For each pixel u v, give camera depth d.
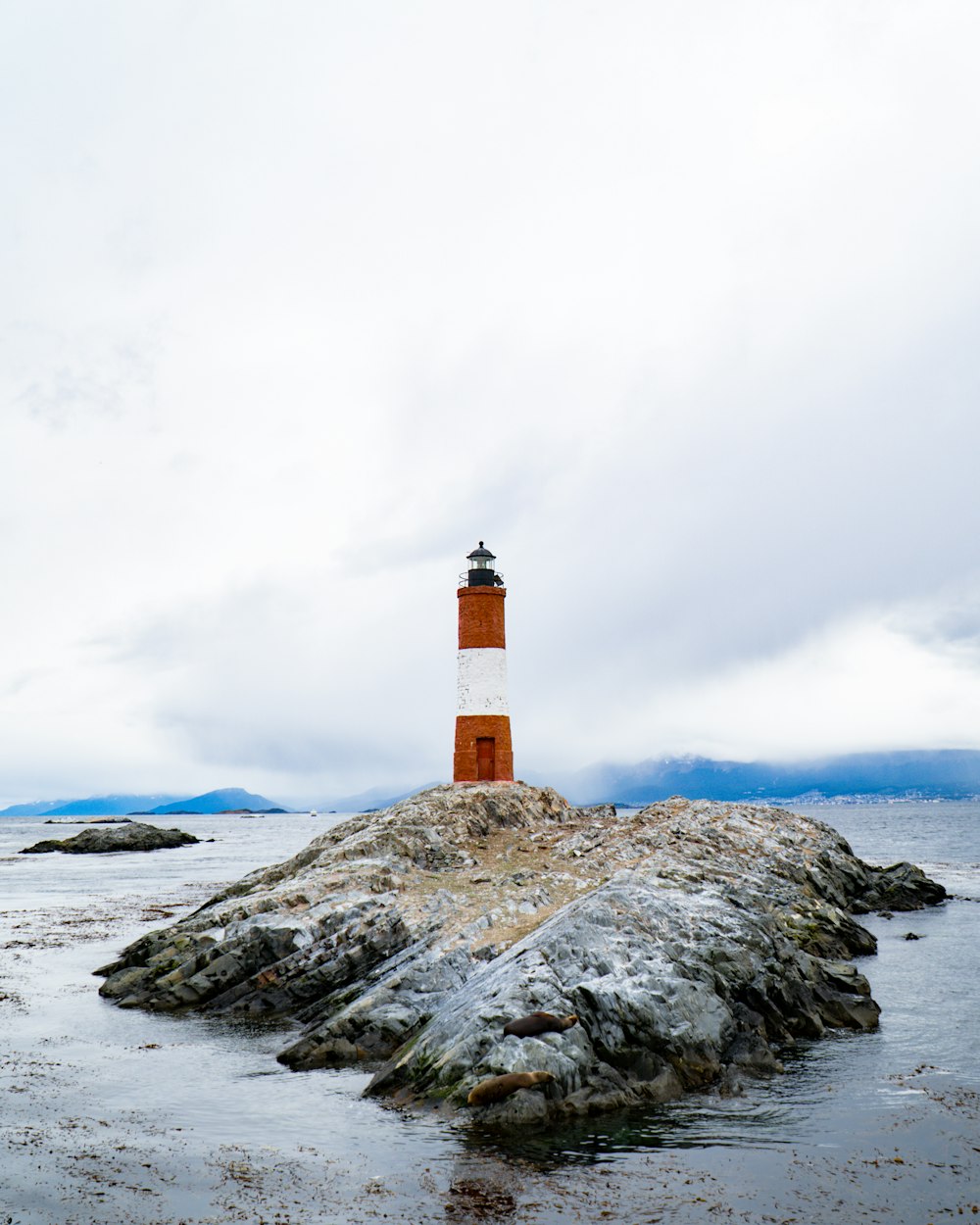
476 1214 14.34
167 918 50.25
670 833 47.09
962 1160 16.27
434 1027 21.61
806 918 37.75
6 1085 21.22
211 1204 14.66
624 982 21.44
